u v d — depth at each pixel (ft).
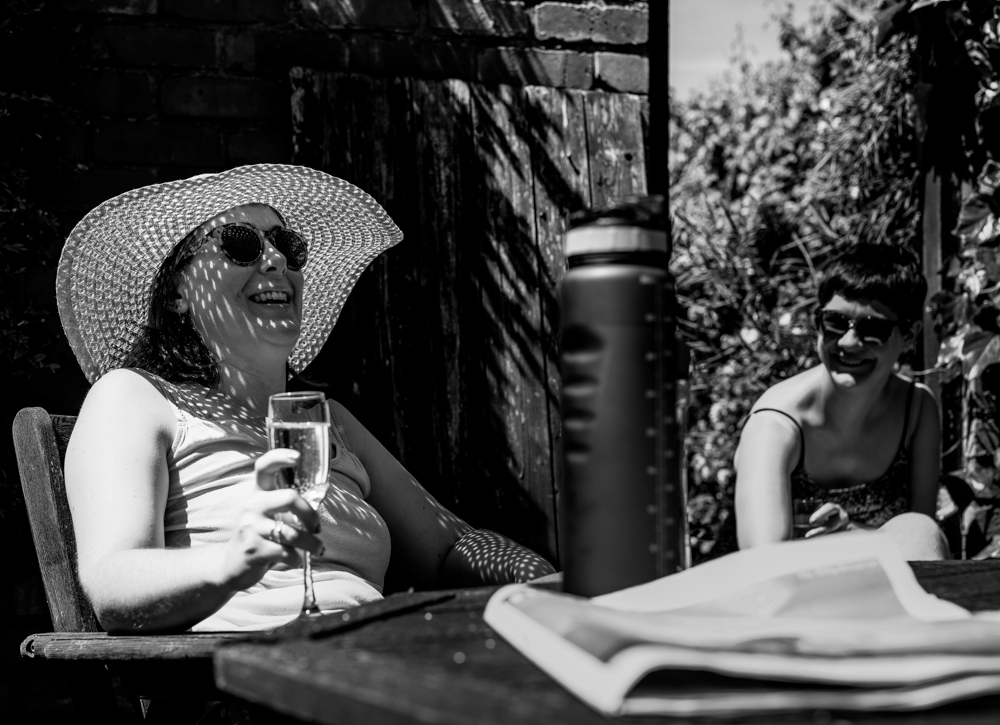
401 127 9.69
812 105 16.39
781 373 14.32
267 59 9.70
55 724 9.18
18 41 8.78
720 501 14.93
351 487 6.89
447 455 9.46
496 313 9.75
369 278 9.39
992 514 10.03
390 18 10.01
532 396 9.77
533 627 2.89
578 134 10.22
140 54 9.40
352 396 9.27
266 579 6.02
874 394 7.38
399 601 3.76
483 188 9.86
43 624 9.14
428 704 2.28
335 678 2.55
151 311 6.89
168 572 5.02
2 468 8.71
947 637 2.56
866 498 7.71
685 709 2.20
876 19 11.52
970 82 10.09
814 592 3.15
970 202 9.92
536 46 10.44
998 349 9.80
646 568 3.36
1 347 8.52
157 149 9.47
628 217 3.42
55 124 8.98
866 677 2.32
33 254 8.77
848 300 7.20
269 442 4.69
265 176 7.00
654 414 3.34
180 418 6.16
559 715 2.21
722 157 18.15
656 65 11.22
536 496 9.68
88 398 6.11
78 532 5.55
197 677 5.28
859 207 13.29
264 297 6.81
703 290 15.26
